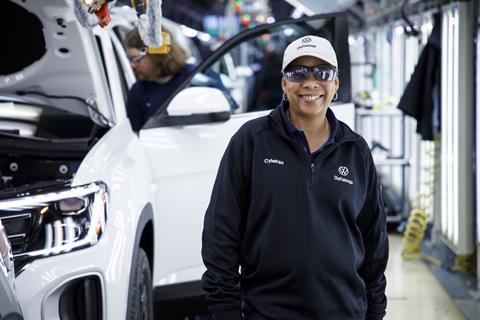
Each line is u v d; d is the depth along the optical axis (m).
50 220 2.77
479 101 5.61
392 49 8.95
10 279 2.32
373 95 8.24
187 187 3.88
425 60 6.61
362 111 7.74
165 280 3.88
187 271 3.94
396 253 6.79
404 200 7.73
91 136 3.50
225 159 2.40
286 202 2.30
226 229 2.36
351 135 2.36
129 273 2.98
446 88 6.45
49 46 3.49
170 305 3.95
